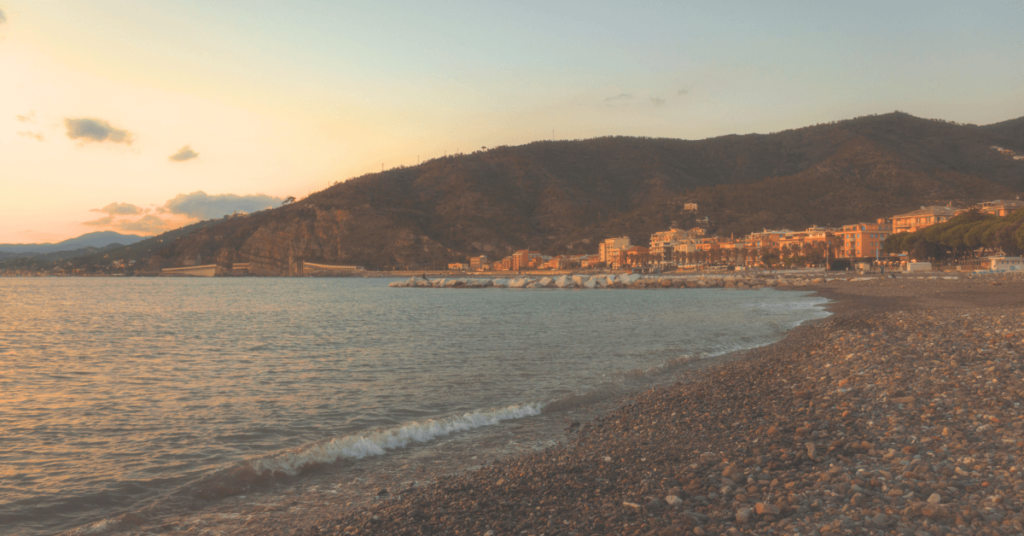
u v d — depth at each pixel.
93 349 33.88
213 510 9.88
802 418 12.45
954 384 13.59
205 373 24.38
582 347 30.83
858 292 75.19
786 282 122.50
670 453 11.09
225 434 14.71
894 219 190.38
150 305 87.56
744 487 8.59
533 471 10.59
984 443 9.24
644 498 8.52
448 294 125.62
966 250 127.50
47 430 15.06
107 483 11.21
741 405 14.87
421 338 37.50
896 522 6.71
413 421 15.90
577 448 12.38
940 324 26.73
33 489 10.84
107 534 8.95
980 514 6.67
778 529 6.91
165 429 15.20
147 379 23.00
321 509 9.80
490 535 7.73
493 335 38.44
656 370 22.55
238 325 50.59
